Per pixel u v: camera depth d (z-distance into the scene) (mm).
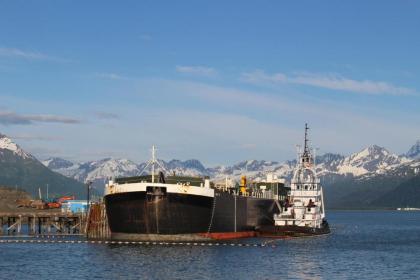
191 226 128625
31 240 147875
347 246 146500
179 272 96250
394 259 119625
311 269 103625
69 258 111938
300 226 168250
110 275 93688
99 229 149125
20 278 91750
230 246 129750
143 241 128250
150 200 123438
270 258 114875
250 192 168875
